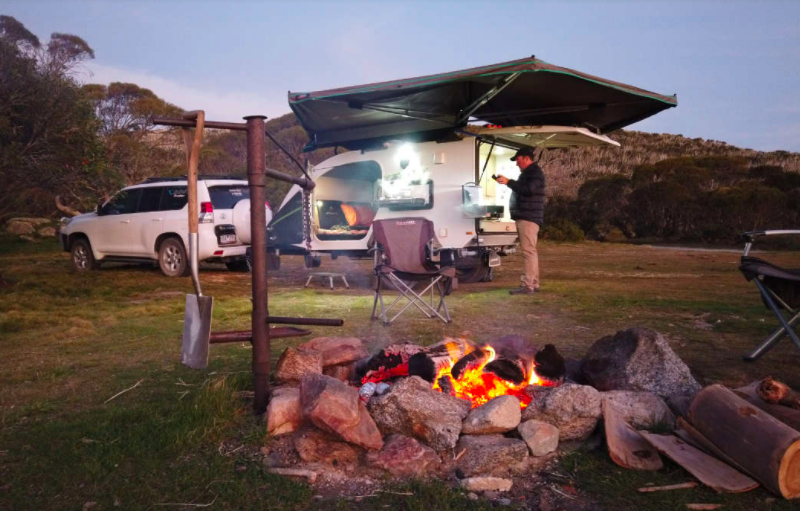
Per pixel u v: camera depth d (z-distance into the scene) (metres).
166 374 3.82
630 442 2.46
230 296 7.81
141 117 35.38
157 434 2.67
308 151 9.45
